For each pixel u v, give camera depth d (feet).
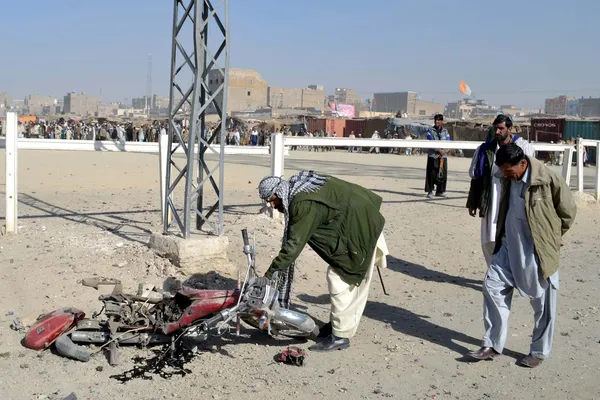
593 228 34.58
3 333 16.07
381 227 15.71
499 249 15.98
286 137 30.96
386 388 14.23
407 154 123.54
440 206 40.73
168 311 16.01
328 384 14.30
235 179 54.03
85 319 15.99
